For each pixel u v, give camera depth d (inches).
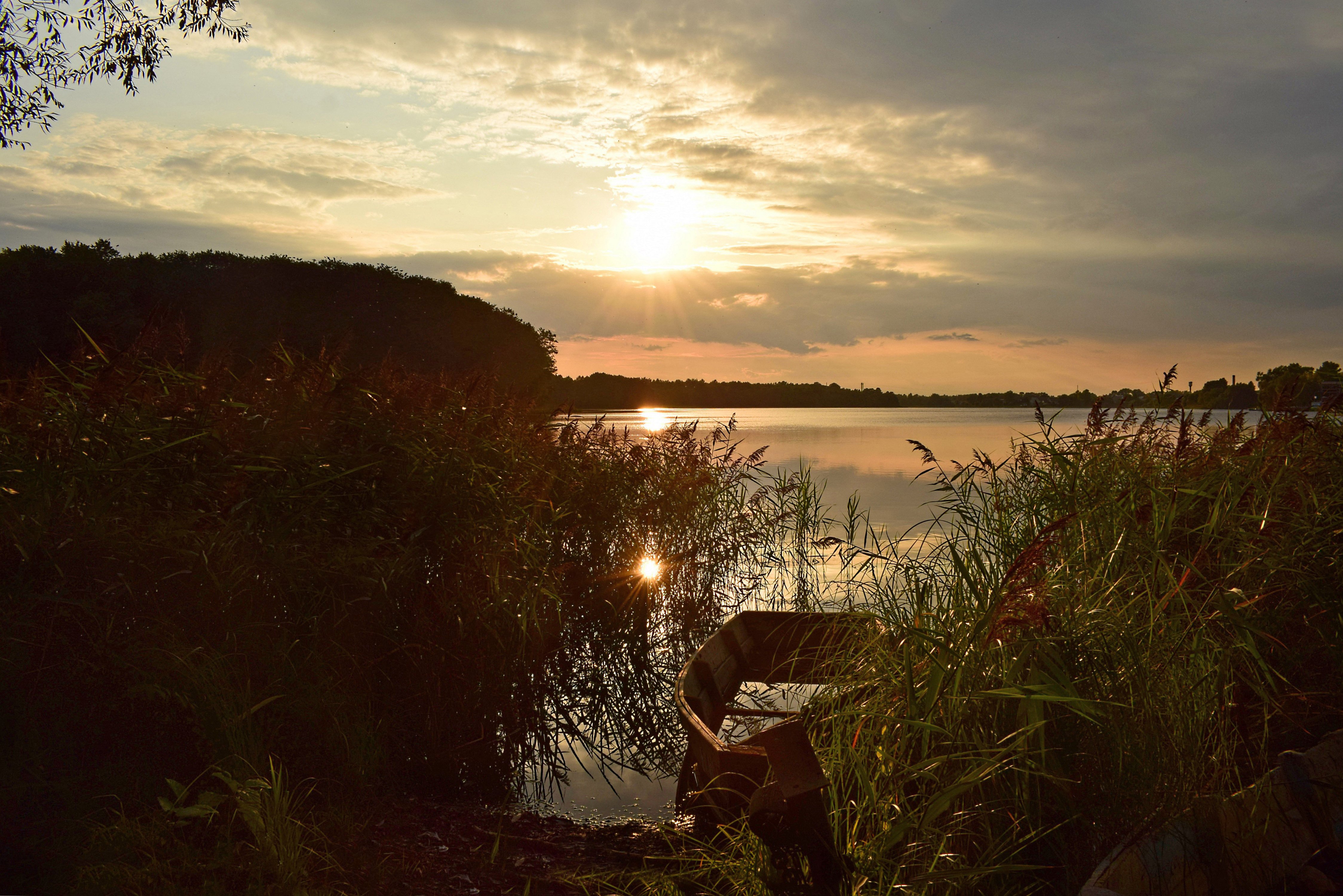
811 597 354.6
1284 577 186.5
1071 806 132.6
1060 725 139.7
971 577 162.1
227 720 156.7
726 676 253.4
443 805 193.6
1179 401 256.2
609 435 364.2
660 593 330.0
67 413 191.9
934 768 138.9
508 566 247.4
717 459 423.5
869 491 714.8
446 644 224.5
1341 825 127.5
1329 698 167.9
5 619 155.2
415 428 254.4
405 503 232.1
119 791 150.0
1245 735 144.9
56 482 173.5
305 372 256.7
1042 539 138.2
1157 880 110.0
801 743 126.6
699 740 176.9
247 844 138.7
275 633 189.2
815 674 245.0
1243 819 123.4
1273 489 201.5
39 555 168.4
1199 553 169.6
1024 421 3014.3
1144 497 195.0
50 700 155.8
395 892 141.2
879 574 374.9
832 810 139.3
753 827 128.3
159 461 196.1
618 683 275.7
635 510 336.2
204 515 187.5
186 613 181.0
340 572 202.4
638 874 154.3
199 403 210.8
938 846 130.2
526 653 242.8
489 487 251.0
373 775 185.8
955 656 140.9
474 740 218.7
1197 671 152.2
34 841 134.5
